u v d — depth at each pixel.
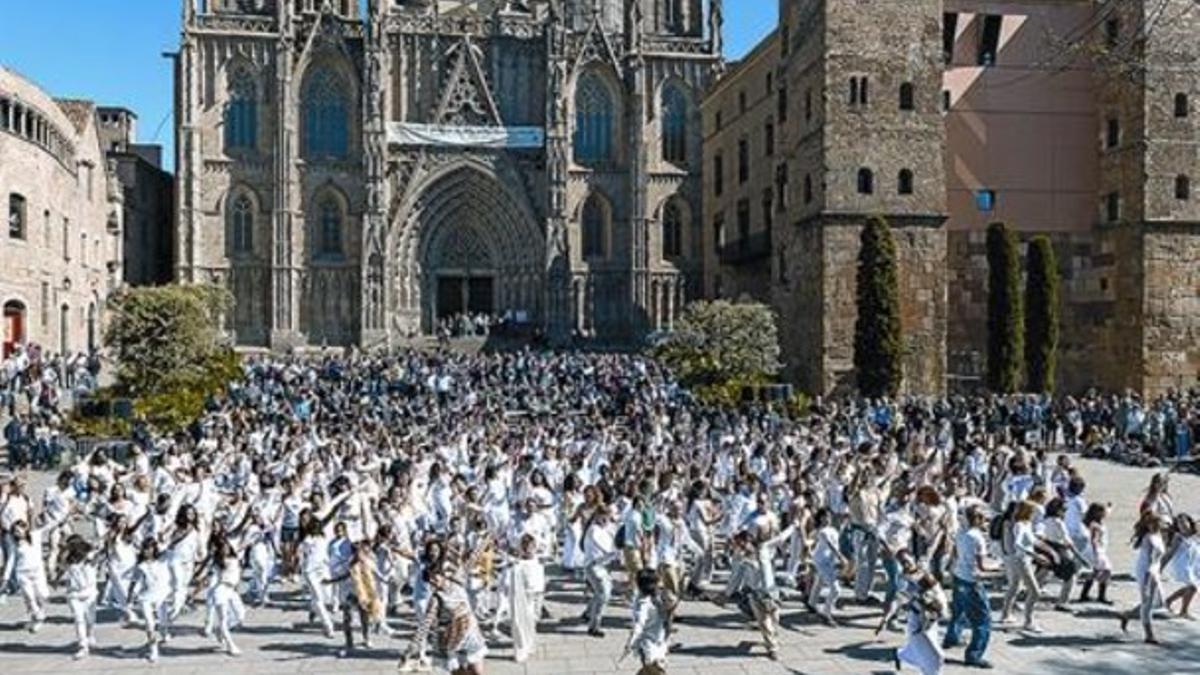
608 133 102.12
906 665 20.16
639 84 99.62
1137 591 25.70
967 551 20.03
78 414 46.50
